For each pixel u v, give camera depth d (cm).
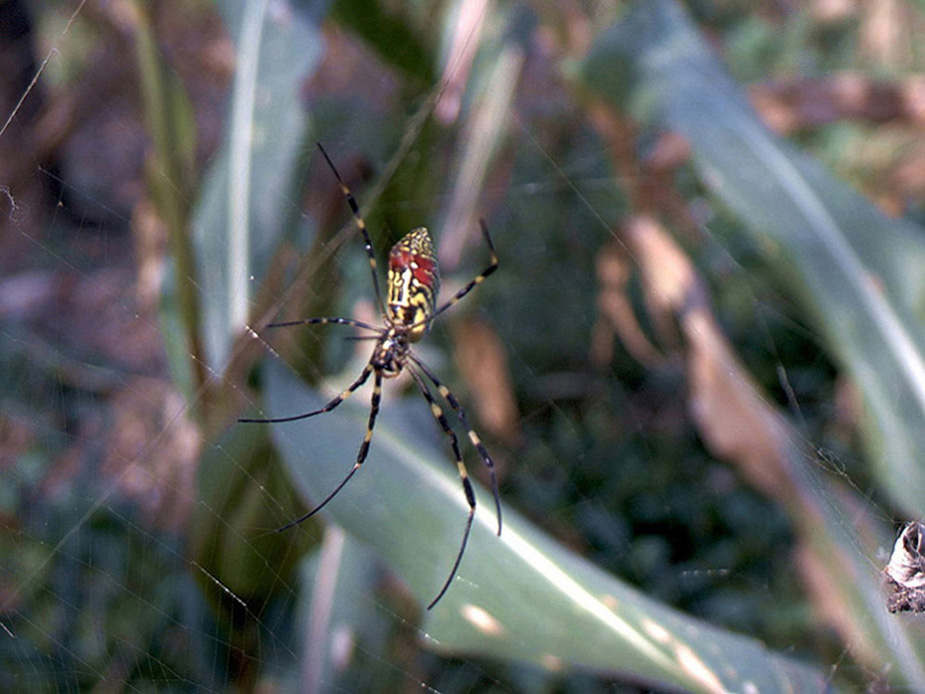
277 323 26
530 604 24
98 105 30
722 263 41
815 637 34
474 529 24
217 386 25
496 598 24
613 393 44
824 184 26
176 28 32
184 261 25
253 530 26
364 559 27
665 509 41
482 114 30
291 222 27
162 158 25
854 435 33
